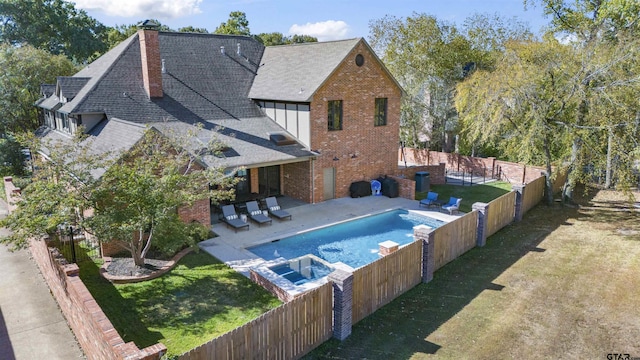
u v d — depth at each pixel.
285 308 8.69
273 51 27.09
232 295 11.94
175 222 13.33
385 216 20.73
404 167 28.61
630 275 13.39
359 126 23.45
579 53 19.33
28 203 11.41
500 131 22.22
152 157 13.62
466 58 32.66
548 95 20.11
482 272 13.77
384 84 24.20
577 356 9.31
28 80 28.72
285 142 21.36
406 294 12.27
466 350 9.52
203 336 9.84
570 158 20.78
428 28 31.55
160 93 21.67
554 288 12.58
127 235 12.16
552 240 16.67
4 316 10.80
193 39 25.81
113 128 18.52
